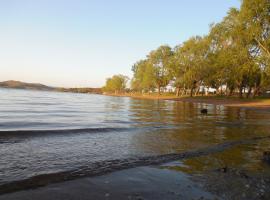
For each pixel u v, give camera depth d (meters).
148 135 11.91
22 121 16.14
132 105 42.75
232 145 10.04
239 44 42.25
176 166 7.04
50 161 7.17
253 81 60.22
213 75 65.94
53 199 4.73
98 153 8.23
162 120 19.19
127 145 9.55
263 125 17.36
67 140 10.12
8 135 10.48
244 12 38.03
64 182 5.61
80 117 20.20
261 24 38.31
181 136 11.89
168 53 94.75
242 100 56.22
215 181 5.92
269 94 82.19
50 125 14.73
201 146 9.70
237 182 5.89
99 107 35.38
